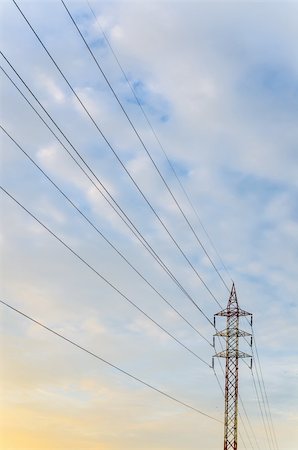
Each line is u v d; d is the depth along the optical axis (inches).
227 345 3348.9
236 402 3250.5
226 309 3405.5
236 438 3181.6
